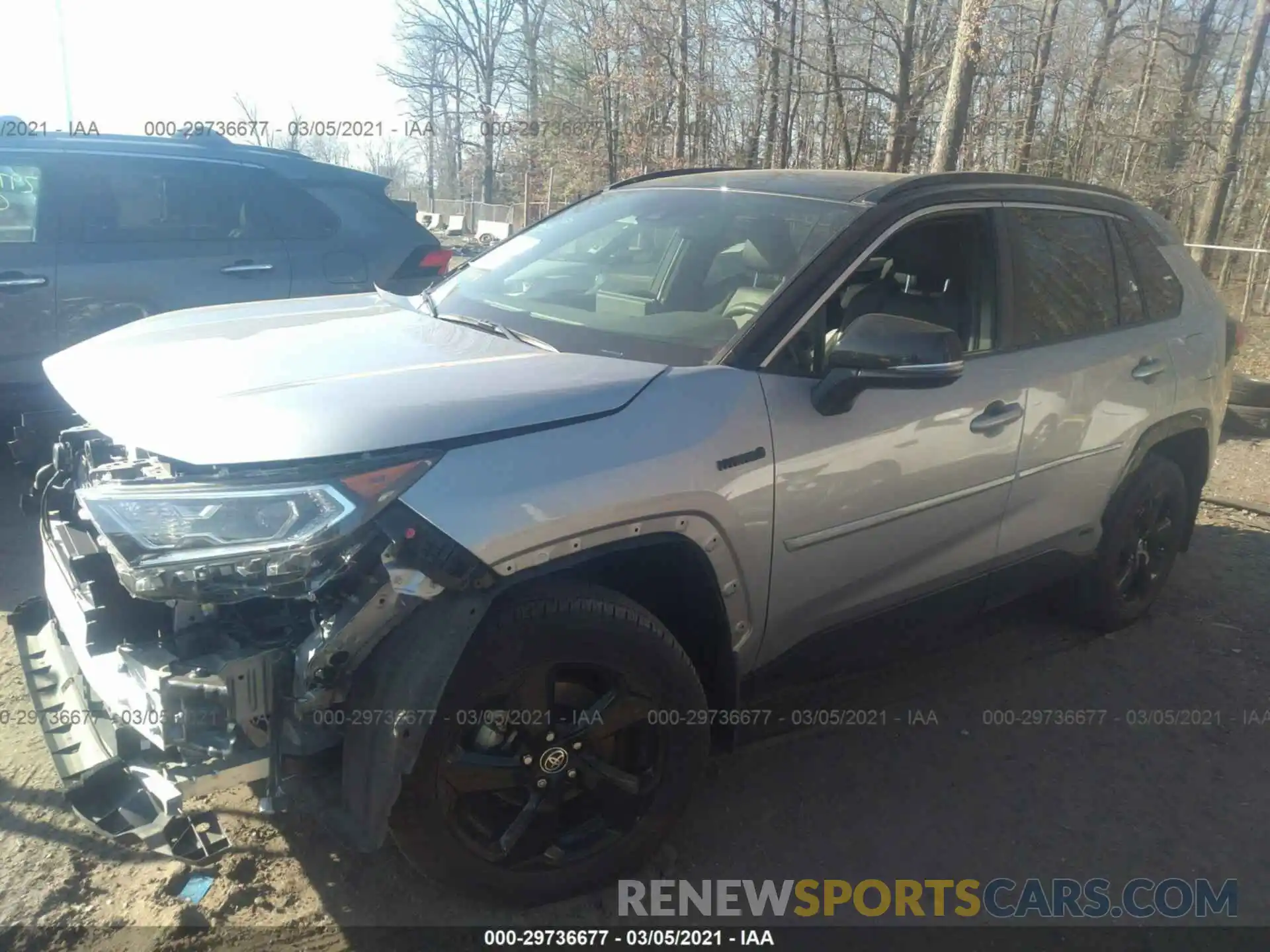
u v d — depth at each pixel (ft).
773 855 9.76
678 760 9.00
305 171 20.95
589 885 8.91
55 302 17.98
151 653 7.82
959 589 11.85
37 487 10.66
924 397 10.50
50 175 18.16
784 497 9.37
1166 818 10.68
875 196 11.03
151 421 8.07
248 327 10.71
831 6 56.54
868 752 11.55
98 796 7.98
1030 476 11.99
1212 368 14.88
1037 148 65.31
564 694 8.61
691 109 75.97
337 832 7.72
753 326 9.66
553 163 93.76
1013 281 11.91
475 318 11.10
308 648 7.43
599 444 8.26
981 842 10.12
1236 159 56.90
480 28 133.49
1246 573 17.44
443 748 7.79
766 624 9.80
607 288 11.27
